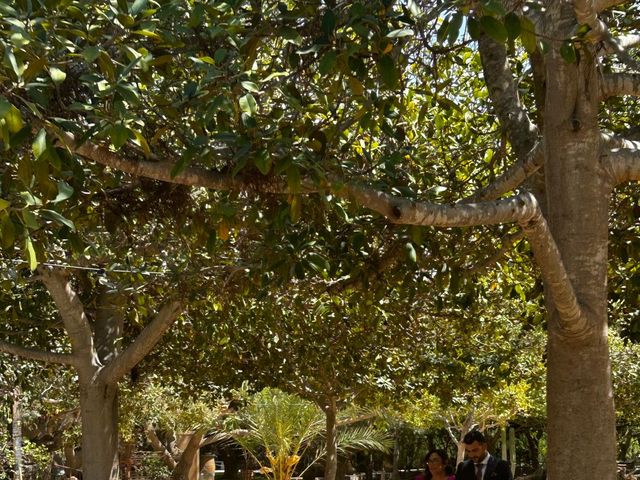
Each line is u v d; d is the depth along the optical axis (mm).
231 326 12461
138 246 9922
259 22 5320
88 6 4727
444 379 17844
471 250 8227
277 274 7824
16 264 9008
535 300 11547
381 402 19328
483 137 9703
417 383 18312
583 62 5555
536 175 6992
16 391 16969
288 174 4566
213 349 14492
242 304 10609
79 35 4332
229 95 4676
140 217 6625
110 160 4879
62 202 5590
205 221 6746
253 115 4793
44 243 6250
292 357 15352
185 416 28750
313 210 5977
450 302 11773
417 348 15336
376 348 14797
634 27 7711
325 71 4520
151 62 4746
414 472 46812
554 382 5629
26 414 23219
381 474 45188
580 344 5547
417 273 7977
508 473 8289
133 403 24125
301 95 6020
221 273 9477
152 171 4969
